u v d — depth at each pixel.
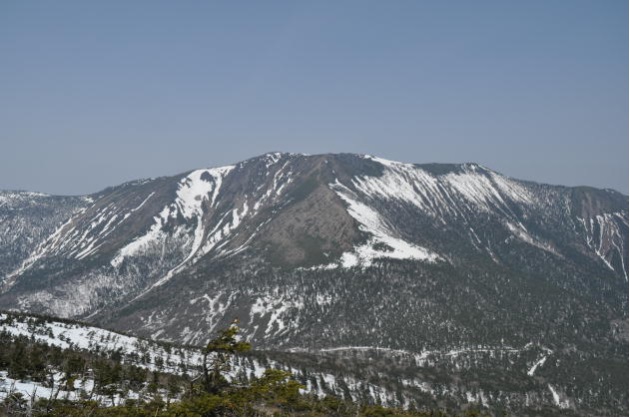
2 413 50.72
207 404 48.00
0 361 67.25
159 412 50.56
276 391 50.56
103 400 63.31
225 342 50.31
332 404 70.12
